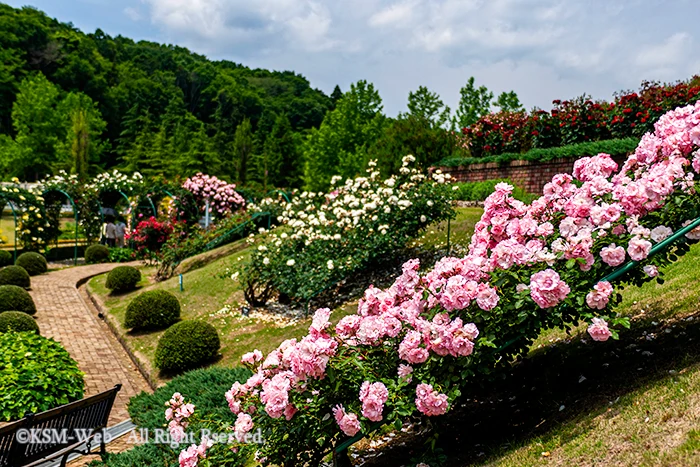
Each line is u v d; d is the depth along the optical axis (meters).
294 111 73.69
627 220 3.85
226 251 15.61
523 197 11.91
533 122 14.29
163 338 8.95
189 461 4.04
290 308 10.58
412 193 9.78
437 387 3.60
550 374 4.79
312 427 3.82
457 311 3.89
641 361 4.30
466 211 12.34
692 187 3.94
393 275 10.03
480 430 4.37
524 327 3.73
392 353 3.98
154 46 107.56
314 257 9.95
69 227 29.42
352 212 9.73
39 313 12.87
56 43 66.88
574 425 3.62
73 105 54.00
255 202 23.53
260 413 3.96
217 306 11.52
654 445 2.89
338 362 3.79
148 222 19.50
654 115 11.86
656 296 5.71
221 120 70.69
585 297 3.70
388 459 4.40
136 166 50.91
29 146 48.69
